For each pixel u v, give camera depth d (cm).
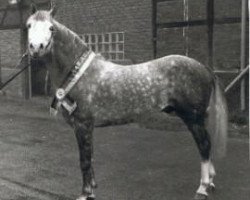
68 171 628
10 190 553
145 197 514
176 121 866
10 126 959
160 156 687
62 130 909
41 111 1144
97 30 1151
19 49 1380
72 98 479
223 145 498
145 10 1017
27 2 1333
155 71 487
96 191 537
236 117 842
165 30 972
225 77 876
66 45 478
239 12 842
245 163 631
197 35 912
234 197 506
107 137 823
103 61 493
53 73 485
